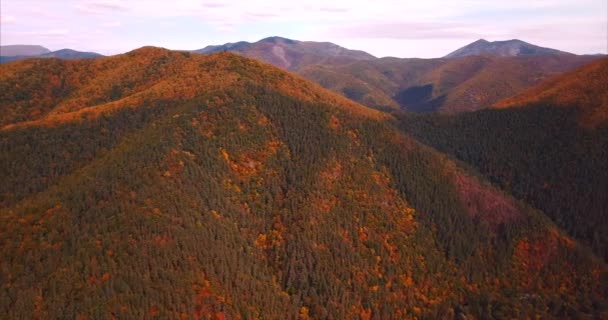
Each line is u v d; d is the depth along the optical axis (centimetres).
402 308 10912
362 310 10419
